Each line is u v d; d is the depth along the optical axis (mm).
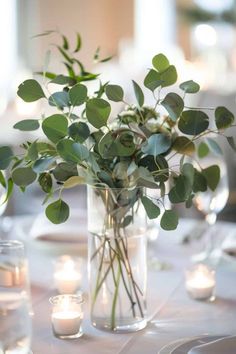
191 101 3172
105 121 992
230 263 1391
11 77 4797
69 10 5836
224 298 1223
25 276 906
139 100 1027
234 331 1053
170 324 1086
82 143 990
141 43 6371
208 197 1533
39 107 3734
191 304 1189
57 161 1025
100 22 6016
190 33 6270
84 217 1887
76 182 1011
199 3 6152
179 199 1015
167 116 1060
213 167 1100
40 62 5645
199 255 1506
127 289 1050
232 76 5113
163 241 1640
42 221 1782
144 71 4367
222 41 5957
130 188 1020
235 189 2562
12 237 1637
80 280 1262
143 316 1063
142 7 6383
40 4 5691
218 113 1022
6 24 5426
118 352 968
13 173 999
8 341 884
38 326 1073
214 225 1798
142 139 1014
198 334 1037
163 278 1344
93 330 1057
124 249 1047
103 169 1016
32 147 984
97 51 1255
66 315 1024
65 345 995
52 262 1456
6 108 3797
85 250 1488
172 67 1032
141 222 1058
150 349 979
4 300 886
